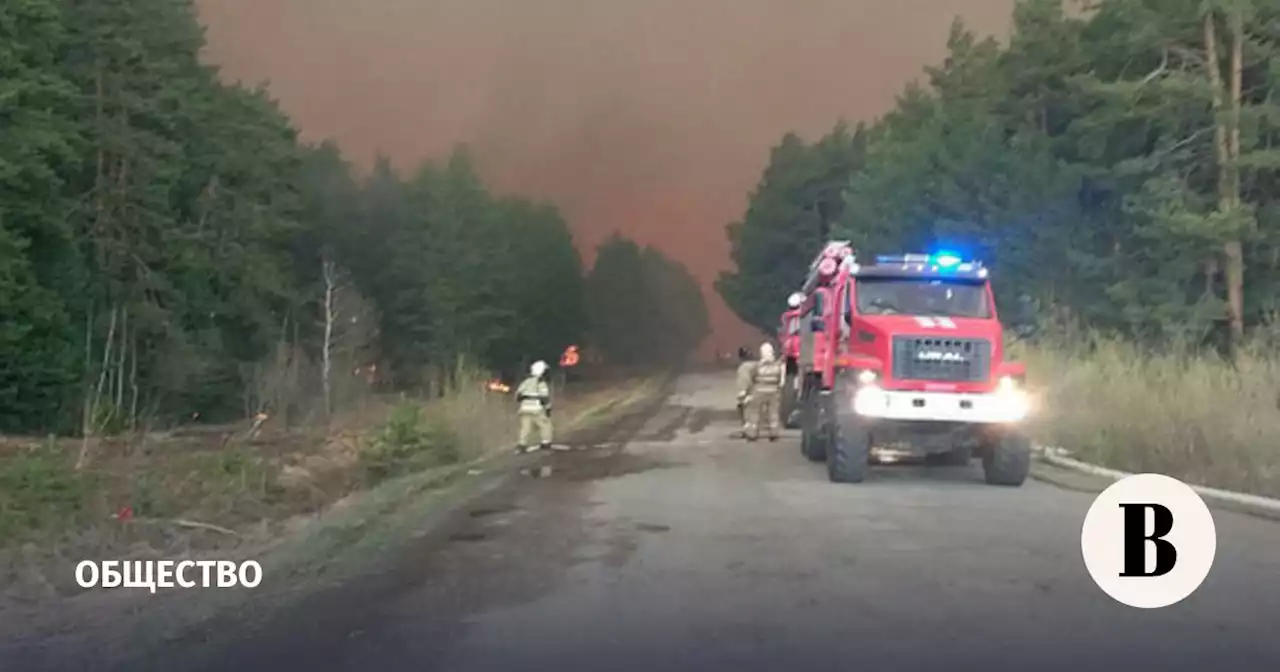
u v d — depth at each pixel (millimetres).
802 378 21938
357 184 73062
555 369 86125
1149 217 33594
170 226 46188
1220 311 31016
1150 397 18844
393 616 8750
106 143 43219
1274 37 31797
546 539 11992
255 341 51469
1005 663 7383
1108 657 7500
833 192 73562
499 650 7766
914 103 59625
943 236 41062
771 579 9859
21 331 35969
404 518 13547
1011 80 42719
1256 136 31078
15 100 35219
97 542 11883
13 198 36750
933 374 15953
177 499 14594
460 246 68062
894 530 12344
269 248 57656
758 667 7332
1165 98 31594
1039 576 9914
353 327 52844
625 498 15047
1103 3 35219
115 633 8375
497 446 23234
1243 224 29953
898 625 8312
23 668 7543
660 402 42031
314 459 19734
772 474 17906
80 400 37656
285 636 8234
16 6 35469
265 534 12859
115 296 43562
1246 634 8023
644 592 9422
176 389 44500
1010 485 16203
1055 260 37344
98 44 43344
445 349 66375
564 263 87562
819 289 20000
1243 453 15711
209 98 51656
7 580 10156
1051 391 20766
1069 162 39844
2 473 14047
